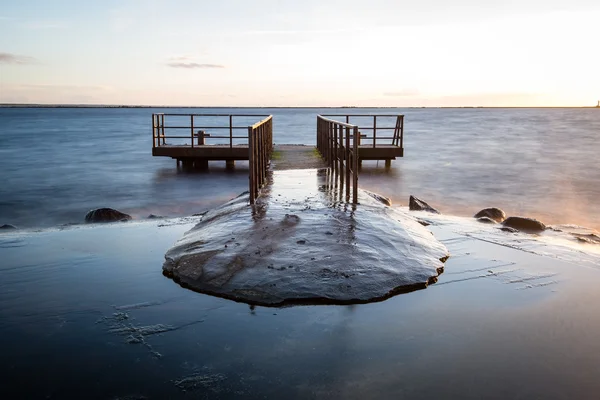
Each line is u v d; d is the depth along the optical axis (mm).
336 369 3436
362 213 7219
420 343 3852
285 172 12102
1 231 8820
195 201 13109
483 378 3338
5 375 3410
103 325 4207
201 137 19656
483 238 7559
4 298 4867
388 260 5543
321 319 4293
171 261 5848
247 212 7285
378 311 4484
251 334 4000
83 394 3168
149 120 95812
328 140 13008
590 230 9273
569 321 4320
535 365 3531
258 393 3141
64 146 33219
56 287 5195
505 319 4348
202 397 3109
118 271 5750
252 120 92312
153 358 3619
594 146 34781
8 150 29906
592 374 3414
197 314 4418
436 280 5395
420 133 53812
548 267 5996
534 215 12023
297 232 6211
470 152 29844
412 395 3123
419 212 10375
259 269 5188
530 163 23688
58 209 12289
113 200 13406
